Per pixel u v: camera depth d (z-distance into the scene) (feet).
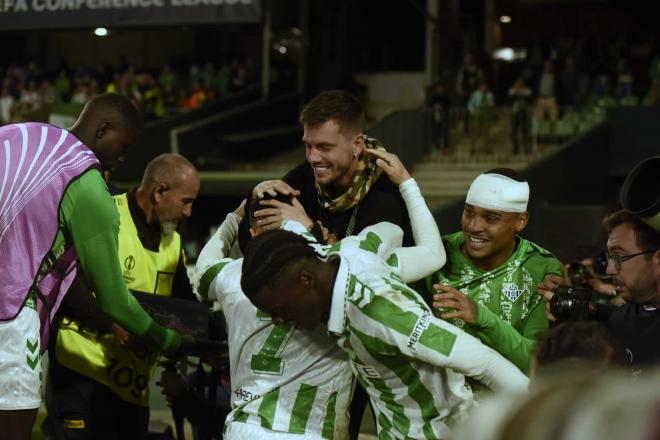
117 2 52.44
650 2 70.23
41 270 10.07
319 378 9.06
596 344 5.60
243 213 11.02
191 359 17.56
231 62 67.77
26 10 53.67
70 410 12.40
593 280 14.79
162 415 18.62
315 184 10.81
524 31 73.10
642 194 8.77
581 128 50.01
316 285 7.91
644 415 2.75
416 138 49.85
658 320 8.77
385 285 7.91
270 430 9.07
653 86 54.08
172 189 12.62
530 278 10.61
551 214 38.29
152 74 68.80
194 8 51.26
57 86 66.39
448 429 8.13
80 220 10.14
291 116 64.69
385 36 71.51
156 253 12.94
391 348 7.86
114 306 10.57
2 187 9.90
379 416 8.50
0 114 65.51
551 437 2.80
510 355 9.21
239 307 9.36
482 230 10.39
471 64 55.21
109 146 11.09
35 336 10.09
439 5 62.85
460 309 9.12
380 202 10.34
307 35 64.34
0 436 9.91
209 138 56.49
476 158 49.32
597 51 61.36
